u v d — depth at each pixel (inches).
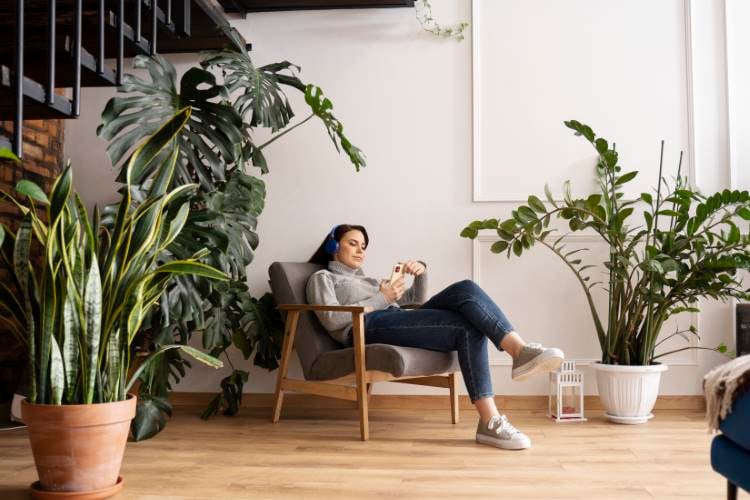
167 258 92.5
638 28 131.7
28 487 73.7
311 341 110.5
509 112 132.6
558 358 90.4
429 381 117.8
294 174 135.0
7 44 98.8
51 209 68.1
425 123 133.7
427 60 134.5
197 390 132.7
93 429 68.6
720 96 130.3
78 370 70.4
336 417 120.0
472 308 98.7
